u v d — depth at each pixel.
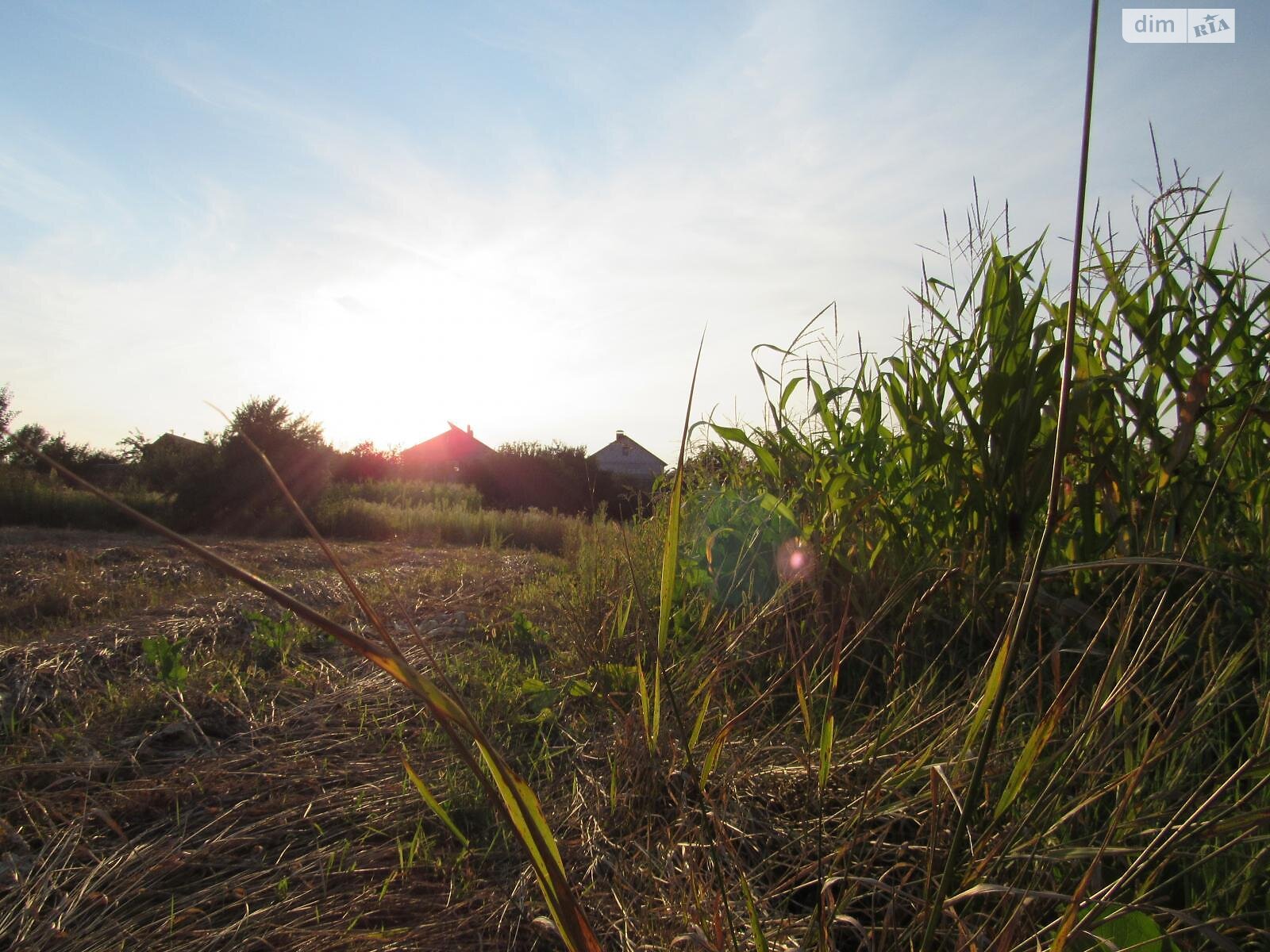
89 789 2.48
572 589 4.85
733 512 3.62
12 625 5.09
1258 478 2.36
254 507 15.23
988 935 1.41
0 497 13.63
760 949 1.25
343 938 1.72
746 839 1.87
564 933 1.00
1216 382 2.39
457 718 0.90
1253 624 1.98
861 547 2.87
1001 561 2.49
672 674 2.85
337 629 0.78
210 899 1.90
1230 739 1.82
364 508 16.53
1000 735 1.83
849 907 1.62
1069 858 1.39
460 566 9.00
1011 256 2.53
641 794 2.13
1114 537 2.37
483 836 2.16
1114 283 2.38
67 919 1.81
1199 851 1.47
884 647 2.63
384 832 2.18
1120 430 2.41
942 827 1.65
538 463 27.66
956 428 2.85
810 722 1.71
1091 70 0.87
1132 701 1.83
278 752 2.79
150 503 15.23
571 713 3.08
